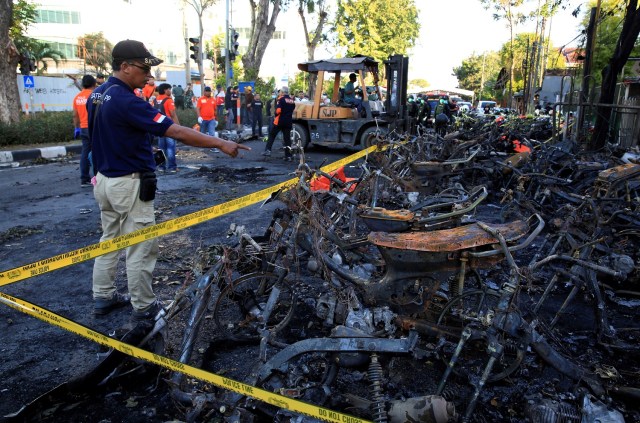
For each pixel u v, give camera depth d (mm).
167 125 3215
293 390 2504
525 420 2666
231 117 19094
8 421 2576
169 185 8781
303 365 2865
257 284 3814
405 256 2898
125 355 2824
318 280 4438
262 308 3607
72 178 9445
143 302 3574
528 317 3707
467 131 10609
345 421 2014
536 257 4559
